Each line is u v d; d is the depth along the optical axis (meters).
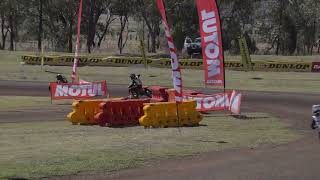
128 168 18.12
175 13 107.50
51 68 77.38
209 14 34.03
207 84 35.41
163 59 80.38
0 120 34.91
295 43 117.31
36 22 123.81
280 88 58.44
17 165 18.27
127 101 32.81
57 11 117.50
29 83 62.19
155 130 29.41
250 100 46.84
